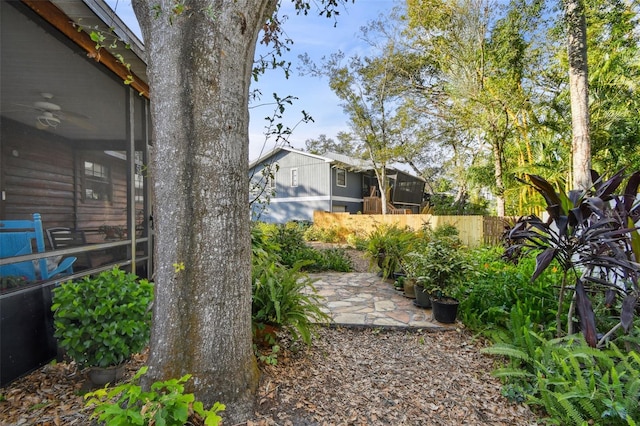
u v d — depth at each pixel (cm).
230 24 187
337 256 759
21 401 202
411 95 1292
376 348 306
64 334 208
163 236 184
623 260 214
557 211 241
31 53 272
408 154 1424
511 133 1018
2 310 222
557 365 223
